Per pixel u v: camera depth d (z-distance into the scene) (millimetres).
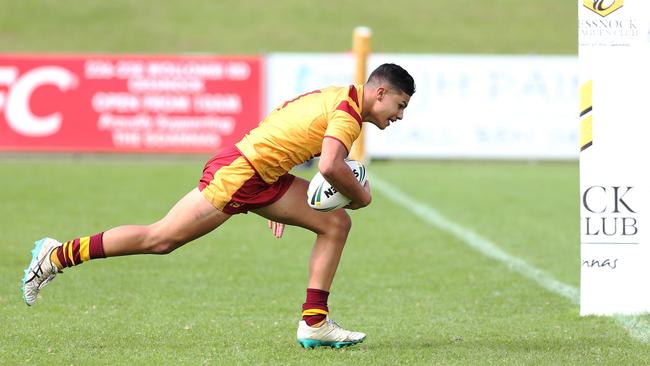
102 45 101125
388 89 20469
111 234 20844
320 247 21547
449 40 103625
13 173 58562
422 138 65188
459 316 25875
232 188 20359
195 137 64625
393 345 22141
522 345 22094
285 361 20375
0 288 28984
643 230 25391
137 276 31375
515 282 30891
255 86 64562
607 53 24984
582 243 25594
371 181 57125
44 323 24250
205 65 64312
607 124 25172
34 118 63969
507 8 113438
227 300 27922
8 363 20047
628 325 24297
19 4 109812
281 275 31953
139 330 23562
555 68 64625
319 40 103375
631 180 25281
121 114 64312
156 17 108812
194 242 38219
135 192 51312
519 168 64625
